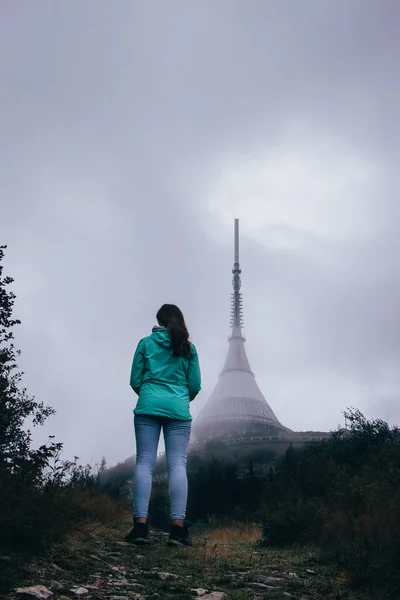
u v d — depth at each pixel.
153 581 5.95
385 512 8.56
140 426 7.83
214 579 6.18
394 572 6.36
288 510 9.72
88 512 10.21
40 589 5.23
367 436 15.96
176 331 8.05
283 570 6.85
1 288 11.30
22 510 7.12
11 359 11.23
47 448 9.23
